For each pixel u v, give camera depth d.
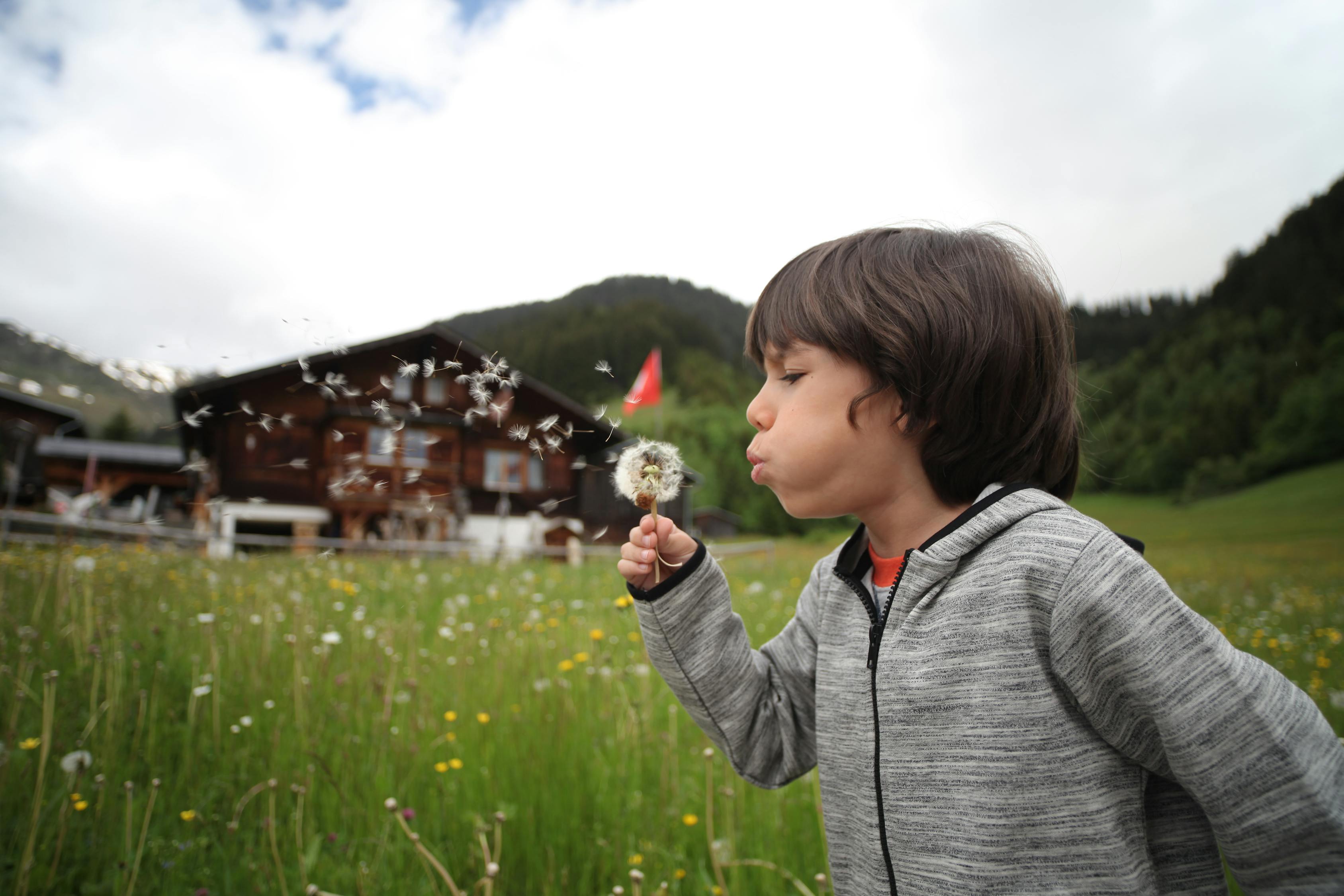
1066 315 1.05
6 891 1.68
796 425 0.97
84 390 88.56
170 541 8.83
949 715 0.87
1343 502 46.44
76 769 1.86
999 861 0.82
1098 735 0.83
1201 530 43.53
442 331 15.48
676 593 1.12
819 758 1.08
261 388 19.53
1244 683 0.74
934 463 0.95
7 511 7.41
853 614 1.06
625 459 1.12
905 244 1.01
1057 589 0.82
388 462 19.27
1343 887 0.69
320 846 1.92
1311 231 102.88
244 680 2.99
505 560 12.50
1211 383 78.56
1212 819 0.75
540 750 2.38
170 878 1.75
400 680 3.03
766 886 1.76
